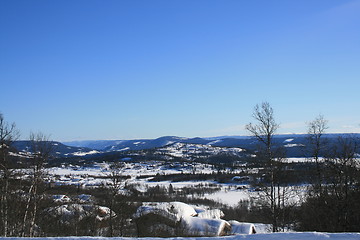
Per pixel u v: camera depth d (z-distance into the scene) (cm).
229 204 8362
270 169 2114
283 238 984
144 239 1043
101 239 1048
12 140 2255
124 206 3428
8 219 2330
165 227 3778
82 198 3994
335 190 2248
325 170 2281
